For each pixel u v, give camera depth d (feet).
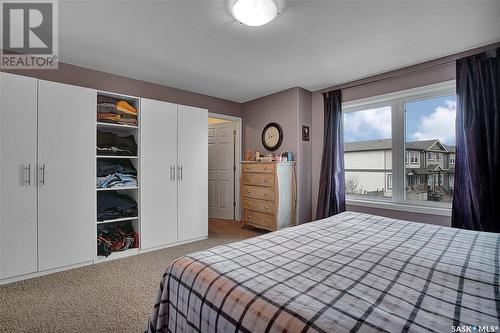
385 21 6.54
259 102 14.12
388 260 3.75
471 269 3.40
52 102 7.59
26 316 5.41
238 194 15.25
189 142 10.91
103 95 9.09
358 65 9.43
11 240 6.91
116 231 9.45
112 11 6.11
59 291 6.53
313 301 2.57
